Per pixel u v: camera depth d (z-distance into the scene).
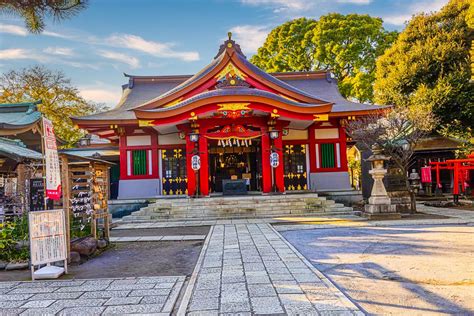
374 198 12.99
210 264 6.89
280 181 17.12
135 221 14.70
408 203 14.62
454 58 21.92
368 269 6.31
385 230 10.38
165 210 15.41
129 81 23.61
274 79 16.77
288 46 34.09
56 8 5.73
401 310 4.36
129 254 8.62
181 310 4.48
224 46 16.81
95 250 8.51
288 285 5.38
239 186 17.47
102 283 5.93
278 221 13.26
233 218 14.73
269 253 7.73
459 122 22.91
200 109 15.77
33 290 5.64
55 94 32.34
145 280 6.04
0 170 15.69
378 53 30.61
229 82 16.42
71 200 8.59
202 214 15.11
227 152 22.11
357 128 16.80
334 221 12.72
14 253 7.88
